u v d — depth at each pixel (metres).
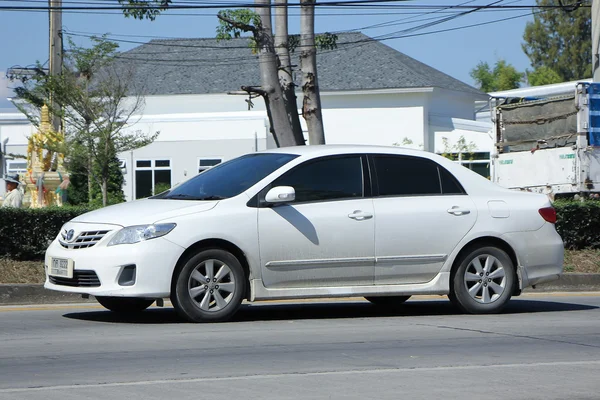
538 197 21.78
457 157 88.25
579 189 34.56
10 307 22.94
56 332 17.97
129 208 19.19
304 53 38.72
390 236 19.97
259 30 37.34
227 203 18.94
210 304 18.92
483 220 20.83
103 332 17.89
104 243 18.33
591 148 34.59
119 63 87.50
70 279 18.72
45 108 62.69
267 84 37.69
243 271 19.00
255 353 15.51
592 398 12.31
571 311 22.34
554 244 21.61
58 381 13.07
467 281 20.83
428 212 20.34
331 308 22.92
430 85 89.62
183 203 19.03
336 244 19.53
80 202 74.12
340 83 91.81
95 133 61.91
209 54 100.44
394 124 91.31
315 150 20.20
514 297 26.23
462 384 13.08
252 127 79.94
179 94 96.00
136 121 74.88
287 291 19.27
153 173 80.81
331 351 15.78
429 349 16.12
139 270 18.05
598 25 41.06
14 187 38.19
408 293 20.19
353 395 12.23
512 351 16.02
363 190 20.06
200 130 80.44
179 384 12.86
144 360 14.80
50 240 27.27
